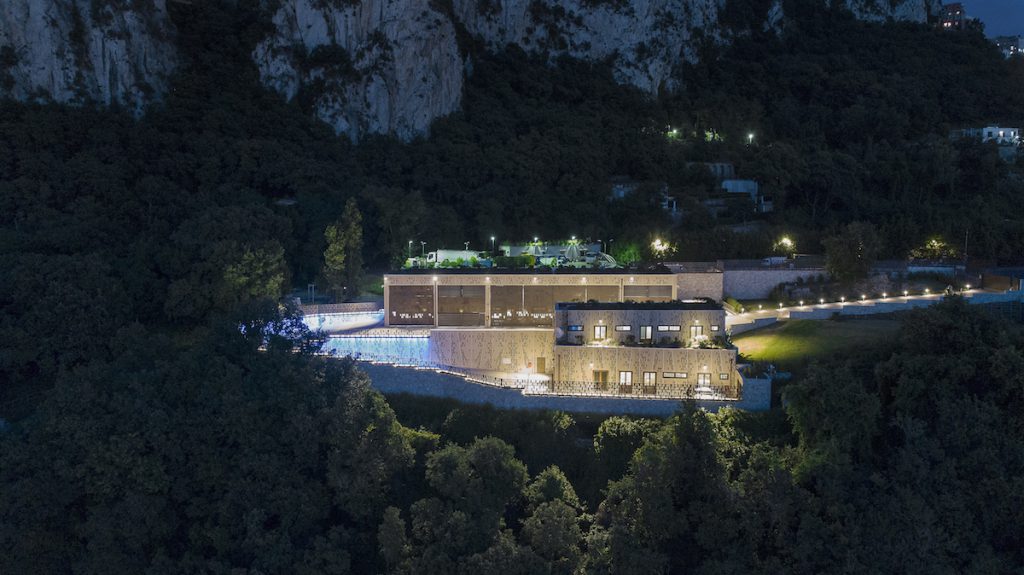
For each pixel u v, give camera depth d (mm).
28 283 82188
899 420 61625
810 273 105438
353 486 62000
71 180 109438
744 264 111188
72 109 125125
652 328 78312
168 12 148125
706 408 69938
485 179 139250
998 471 58844
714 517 56812
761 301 103938
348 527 64750
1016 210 144250
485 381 76562
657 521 56969
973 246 117312
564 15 191000
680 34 198625
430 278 89688
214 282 87812
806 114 185125
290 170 125750
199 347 72688
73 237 96812
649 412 70125
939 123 182000
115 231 104500
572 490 62875
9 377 81188
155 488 62312
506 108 170000
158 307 90562
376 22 153875
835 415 61094
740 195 150500
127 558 61375
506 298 90000
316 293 103625
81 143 122062
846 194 145625
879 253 119500
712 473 58688
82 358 80812
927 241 118812
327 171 129125
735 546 56688
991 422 61844
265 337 72750
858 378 67250
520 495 62875
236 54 148875
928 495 58344
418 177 136250
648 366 73812
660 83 193750
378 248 115188
